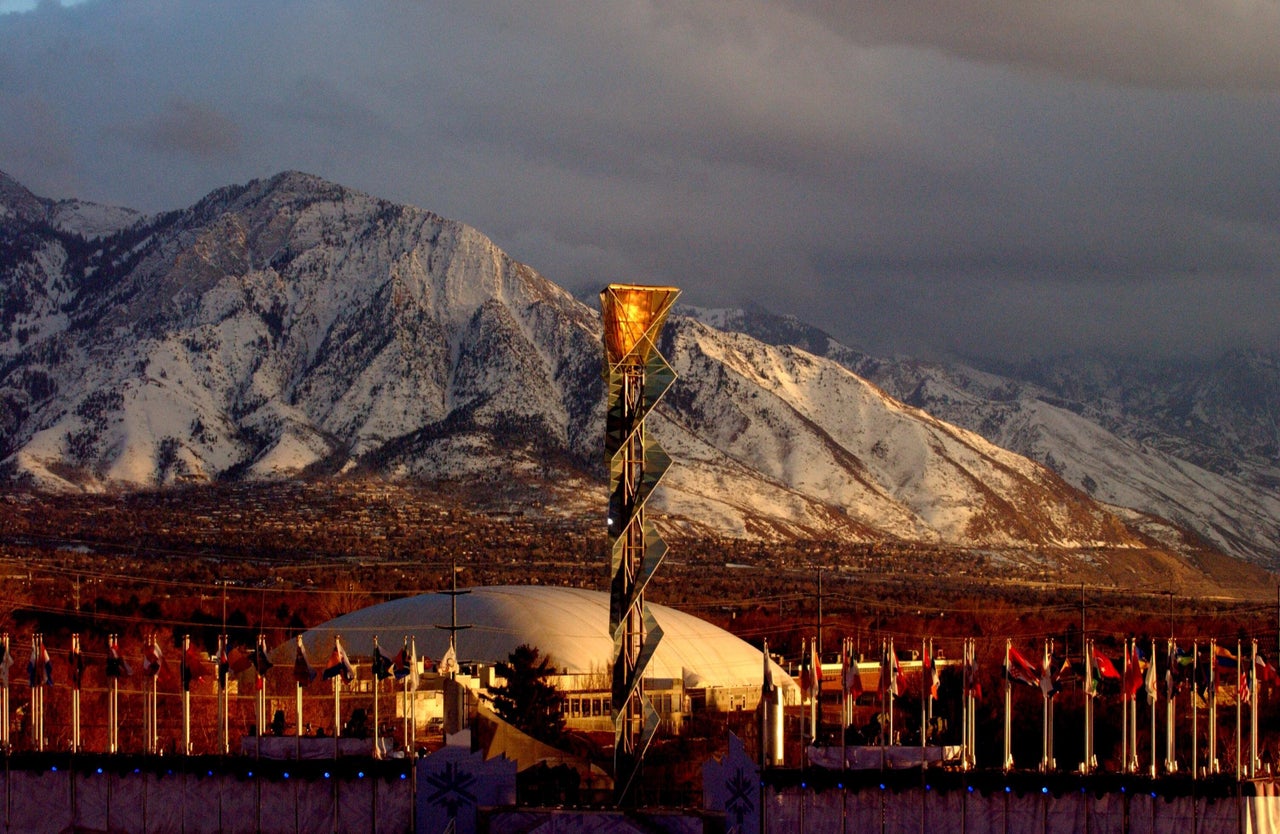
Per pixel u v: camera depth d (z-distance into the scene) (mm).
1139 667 143125
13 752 133375
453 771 130750
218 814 130375
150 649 141875
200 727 188125
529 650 192625
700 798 164500
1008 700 142000
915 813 125375
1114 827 122625
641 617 149000
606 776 171625
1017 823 123562
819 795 126750
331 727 187500
